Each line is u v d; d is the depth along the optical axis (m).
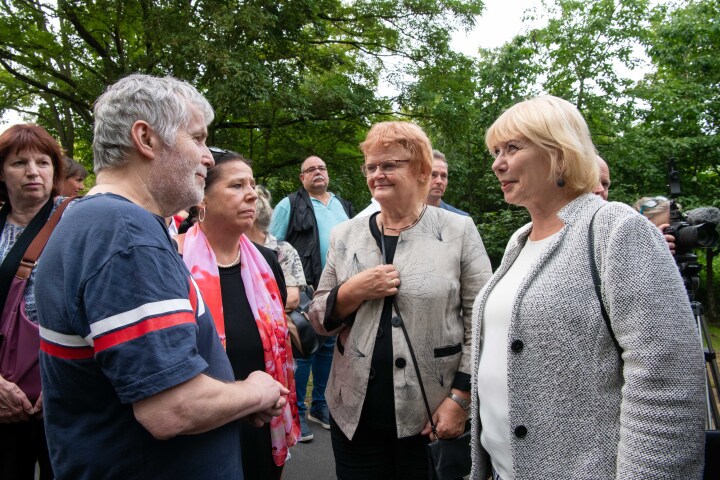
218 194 1.91
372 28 12.51
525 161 1.38
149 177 1.23
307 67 12.32
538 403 1.24
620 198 8.83
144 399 1.04
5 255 2.15
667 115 8.98
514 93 10.18
